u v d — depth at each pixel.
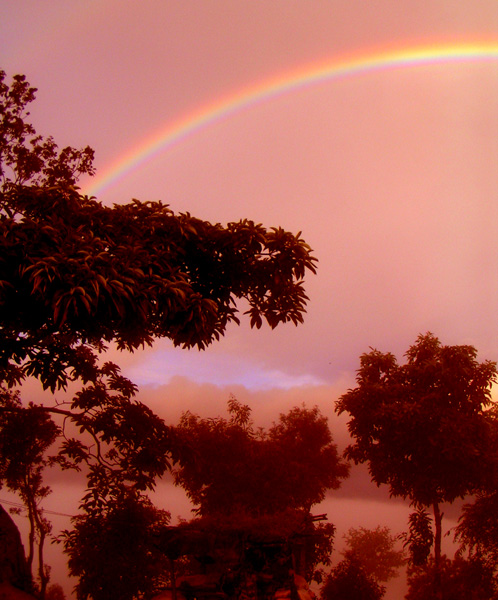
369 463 27.03
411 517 26.27
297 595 21.80
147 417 23.23
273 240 15.36
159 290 13.34
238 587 21.56
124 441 22.59
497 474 24.00
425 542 25.80
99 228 14.94
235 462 29.73
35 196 15.00
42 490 25.66
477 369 25.28
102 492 21.84
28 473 25.28
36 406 24.25
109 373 23.59
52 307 12.17
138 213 15.73
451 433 23.73
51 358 18.12
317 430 32.44
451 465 24.53
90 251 12.62
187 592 22.58
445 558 29.84
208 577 23.83
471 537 26.50
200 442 29.92
